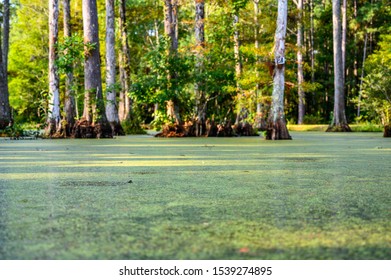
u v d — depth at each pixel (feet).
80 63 46.88
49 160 19.34
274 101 40.50
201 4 51.52
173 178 13.05
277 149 26.48
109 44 58.95
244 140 39.17
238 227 6.87
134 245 5.88
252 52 61.98
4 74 58.85
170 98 47.34
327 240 6.11
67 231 6.65
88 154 22.77
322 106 118.32
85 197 9.76
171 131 48.26
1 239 6.21
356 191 10.53
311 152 23.90
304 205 8.72
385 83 67.36
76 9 83.97
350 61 114.01
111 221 7.33
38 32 109.91
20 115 117.80
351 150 25.49
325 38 115.85
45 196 9.89
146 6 88.94
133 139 41.75
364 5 108.99
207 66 50.06
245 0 51.67
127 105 64.18
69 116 45.16
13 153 23.80
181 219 7.48
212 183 11.95
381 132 67.92
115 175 13.82
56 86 44.93
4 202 9.14
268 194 10.11
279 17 39.73
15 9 110.22
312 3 114.42
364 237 6.27
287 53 68.59
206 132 48.70
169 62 48.34
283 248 5.73
